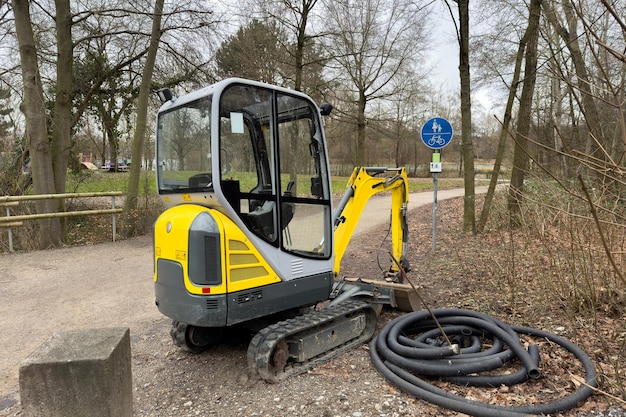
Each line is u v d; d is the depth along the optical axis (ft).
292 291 13.01
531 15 29.40
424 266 24.50
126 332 7.60
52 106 43.98
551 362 12.42
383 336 13.56
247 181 12.51
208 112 11.66
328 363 13.15
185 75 42.91
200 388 12.15
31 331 16.96
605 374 11.61
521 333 14.15
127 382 7.48
